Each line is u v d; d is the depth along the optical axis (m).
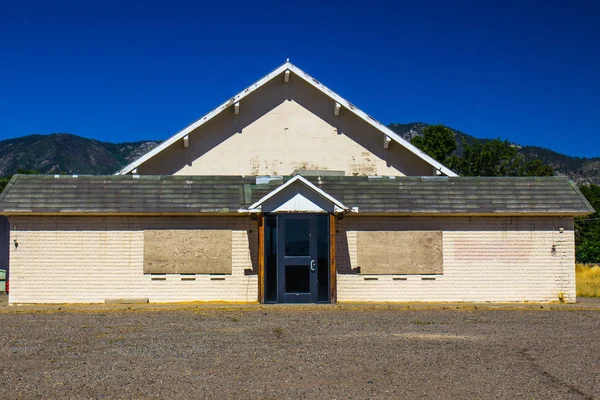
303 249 17.84
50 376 8.80
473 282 18.50
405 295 18.34
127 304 17.59
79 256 17.92
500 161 49.88
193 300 17.97
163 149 20.08
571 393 7.98
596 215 56.75
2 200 17.52
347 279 18.27
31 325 13.89
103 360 9.85
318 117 20.95
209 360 9.84
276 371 9.10
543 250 18.67
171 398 7.71
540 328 13.50
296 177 17.50
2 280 24.80
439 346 11.11
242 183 18.47
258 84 20.53
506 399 7.70
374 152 20.91
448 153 53.31
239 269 18.08
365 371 9.12
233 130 20.73
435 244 18.48
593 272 35.50
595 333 12.78
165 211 17.62
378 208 18.08
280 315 15.56
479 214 18.30
